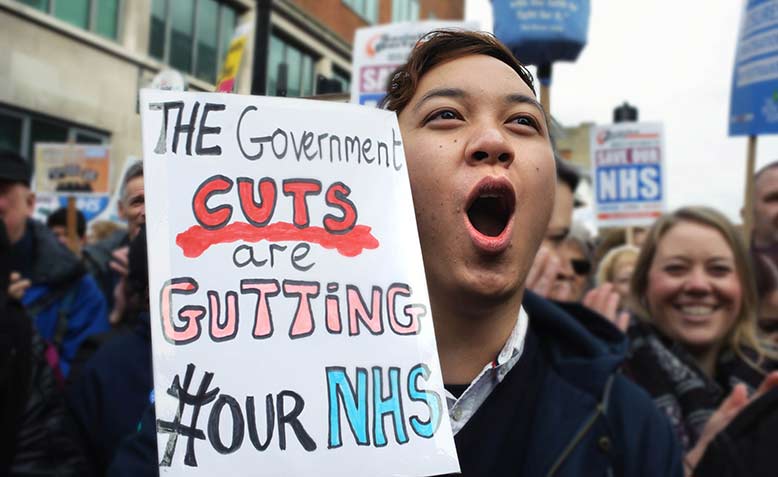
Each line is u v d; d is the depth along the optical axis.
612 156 5.16
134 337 1.88
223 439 0.83
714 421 1.65
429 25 3.72
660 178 5.07
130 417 1.78
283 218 0.94
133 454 1.17
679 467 1.15
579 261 2.86
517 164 1.04
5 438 1.90
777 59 2.65
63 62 5.32
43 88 5.43
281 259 0.92
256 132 0.96
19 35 5.29
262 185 0.94
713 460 1.56
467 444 1.07
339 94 1.44
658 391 2.05
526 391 1.16
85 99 5.35
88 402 1.82
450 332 1.08
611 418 1.17
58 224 4.47
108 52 5.12
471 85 1.05
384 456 0.87
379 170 0.99
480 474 1.07
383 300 0.94
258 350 0.88
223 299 0.88
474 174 1.00
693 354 2.21
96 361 1.87
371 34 3.85
